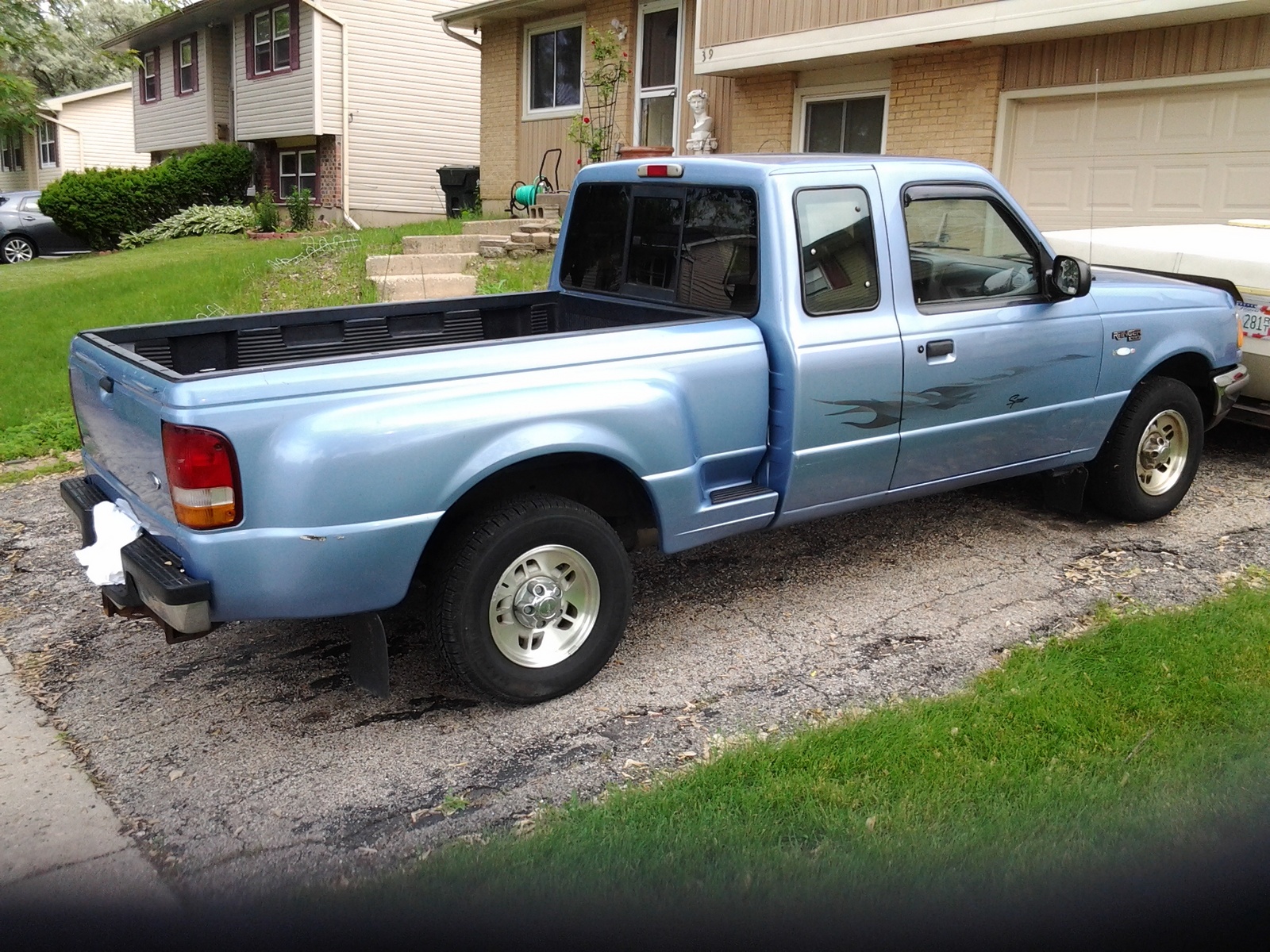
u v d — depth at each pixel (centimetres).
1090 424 524
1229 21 862
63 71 4466
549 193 1536
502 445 352
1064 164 1005
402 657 432
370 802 329
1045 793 308
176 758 358
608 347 380
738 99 1340
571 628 391
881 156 461
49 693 406
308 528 324
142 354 422
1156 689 364
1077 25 896
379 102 2203
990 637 432
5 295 1335
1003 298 483
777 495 429
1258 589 466
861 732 346
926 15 1002
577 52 1638
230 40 2550
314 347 471
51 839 313
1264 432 762
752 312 425
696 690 396
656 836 296
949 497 623
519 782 338
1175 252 661
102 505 385
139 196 2228
